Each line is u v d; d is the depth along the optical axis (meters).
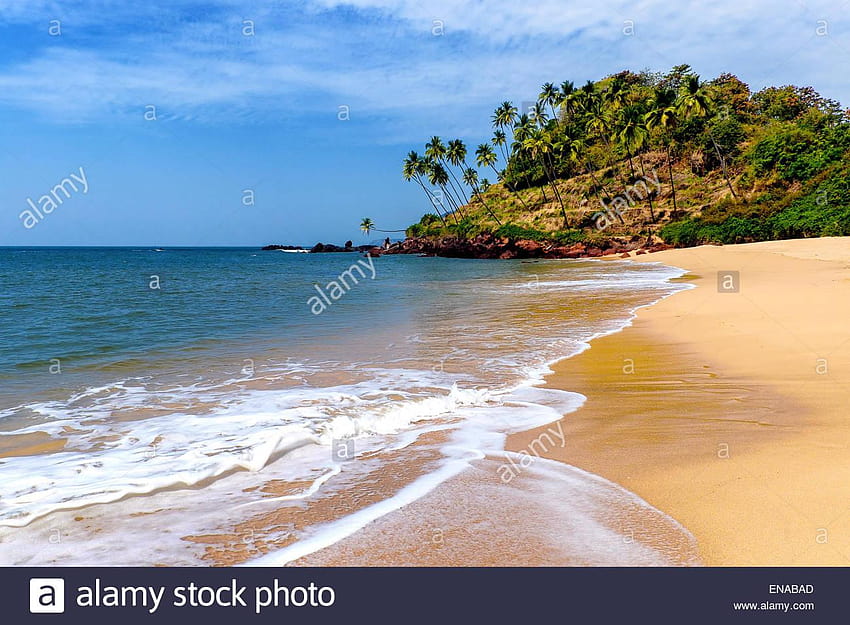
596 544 3.35
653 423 5.62
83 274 41.41
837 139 56.88
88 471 4.60
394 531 3.56
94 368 8.86
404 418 5.96
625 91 74.12
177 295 23.53
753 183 59.78
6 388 7.60
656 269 33.09
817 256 29.88
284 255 115.88
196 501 4.05
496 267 48.25
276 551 3.38
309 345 10.67
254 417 6.12
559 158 83.56
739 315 12.44
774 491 3.92
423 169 93.06
